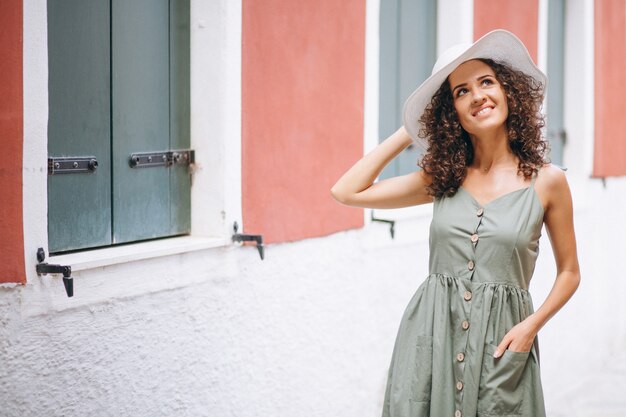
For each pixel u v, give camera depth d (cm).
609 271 819
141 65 398
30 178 326
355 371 523
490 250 299
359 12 512
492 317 299
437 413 300
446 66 304
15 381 325
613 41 822
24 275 325
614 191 828
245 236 431
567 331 745
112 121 384
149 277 383
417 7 612
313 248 486
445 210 309
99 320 360
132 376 377
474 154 318
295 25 462
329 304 500
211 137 422
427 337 306
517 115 305
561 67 787
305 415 486
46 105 330
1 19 314
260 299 450
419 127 325
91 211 376
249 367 445
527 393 301
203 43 420
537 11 699
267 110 446
